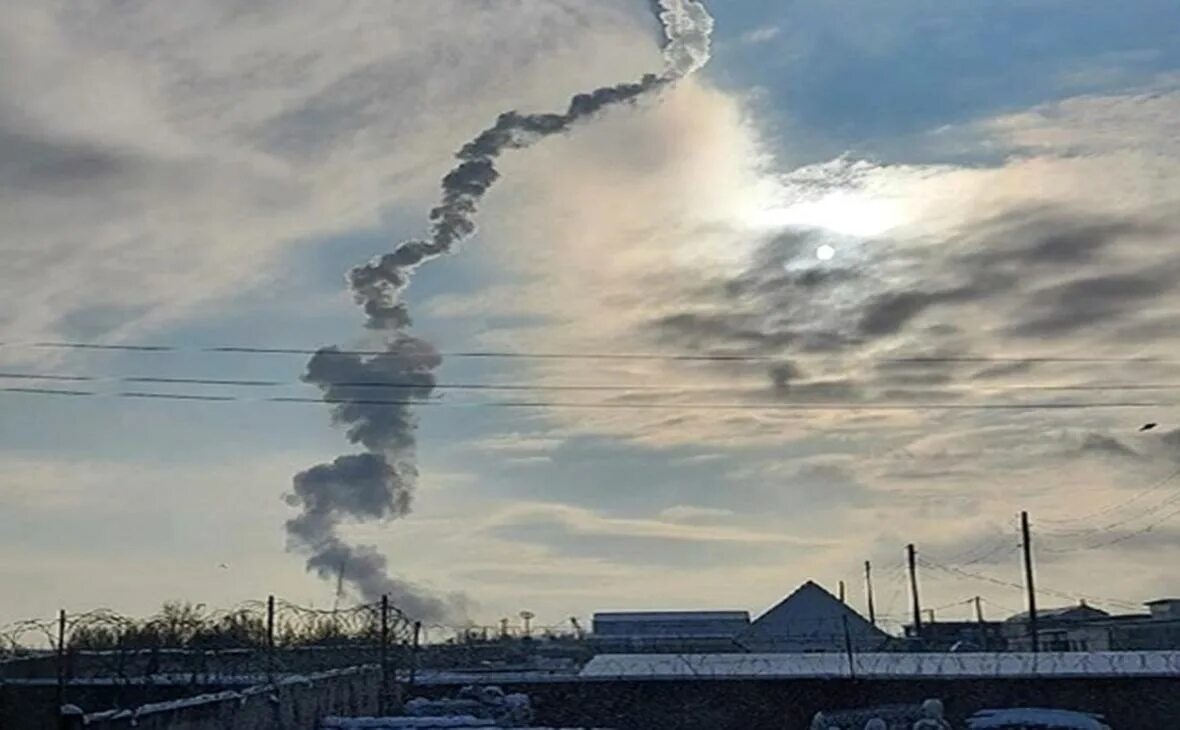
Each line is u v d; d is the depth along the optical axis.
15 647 22.73
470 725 26.89
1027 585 54.91
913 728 30.61
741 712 33.16
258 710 22.97
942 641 61.44
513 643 56.72
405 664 34.59
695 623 71.69
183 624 27.33
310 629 31.53
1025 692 32.84
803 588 68.69
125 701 24.92
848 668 35.16
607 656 46.12
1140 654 37.31
